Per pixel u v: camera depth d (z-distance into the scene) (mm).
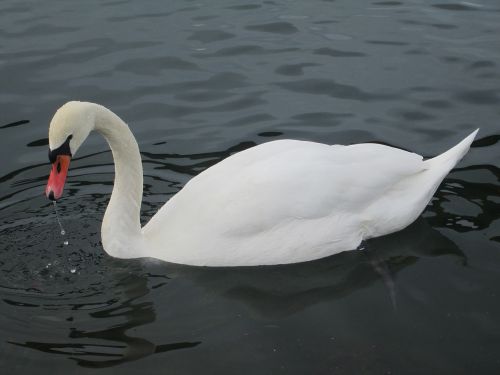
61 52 12430
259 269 7848
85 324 7062
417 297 7344
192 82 11570
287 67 11914
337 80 11555
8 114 10820
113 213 8055
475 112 10742
